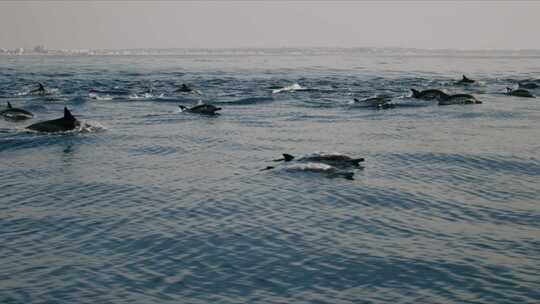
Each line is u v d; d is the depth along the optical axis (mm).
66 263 9594
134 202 13547
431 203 13531
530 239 10914
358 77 69375
